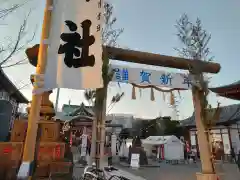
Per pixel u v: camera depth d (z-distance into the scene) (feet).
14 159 16.22
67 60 12.71
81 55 12.99
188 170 49.55
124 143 74.08
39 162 16.89
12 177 15.81
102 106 17.95
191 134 97.86
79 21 13.67
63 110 106.32
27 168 10.75
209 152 21.22
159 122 110.22
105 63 18.20
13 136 17.60
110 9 19.34
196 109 22.45
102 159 17.54
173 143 74.74
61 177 17.30
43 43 12.73
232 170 45.70
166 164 65.26
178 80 22.65
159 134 107.76
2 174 15.72
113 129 78.64
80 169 40.22
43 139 17.94
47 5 13.52
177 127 106.52
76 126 69.77
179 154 73.97
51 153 17.60
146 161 59.16
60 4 13.73
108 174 20.75
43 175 16.76
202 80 21.85
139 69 21.67
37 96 11.93
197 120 22.34
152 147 84.94
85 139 51.39
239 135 71.82
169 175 41.37
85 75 12.64
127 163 61.46
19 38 17.79
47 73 12.29
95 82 12.53
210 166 20.95
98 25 13.67
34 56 17.70
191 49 22.80
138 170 48.39
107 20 19.12
